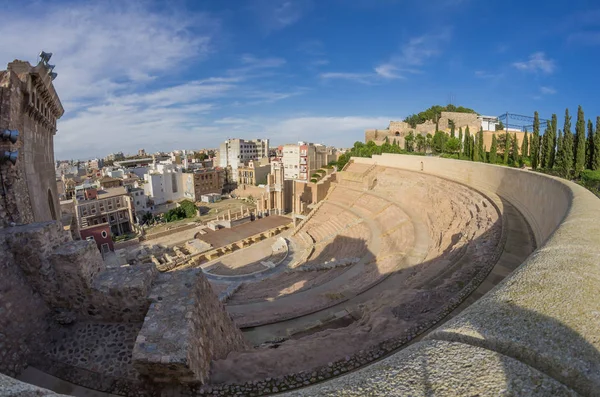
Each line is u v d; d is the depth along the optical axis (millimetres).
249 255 53156
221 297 29719
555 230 6484
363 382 2805
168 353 8141
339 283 27250
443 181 43625
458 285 14250
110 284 10602
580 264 4184
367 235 41125
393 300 14680
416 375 2744
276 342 15422
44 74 16156
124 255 54062
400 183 53062
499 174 31109
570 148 37031
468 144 61281
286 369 9633
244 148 157750
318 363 9922
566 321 3000
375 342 10953
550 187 17469
